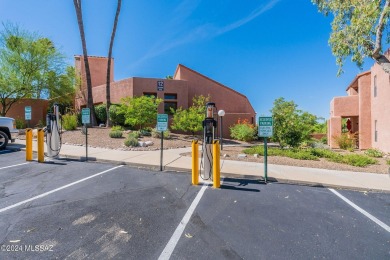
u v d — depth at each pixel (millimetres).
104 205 4074
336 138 15234
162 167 6938
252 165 7672
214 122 5844
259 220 3650
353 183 5766
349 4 9055
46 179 5578
